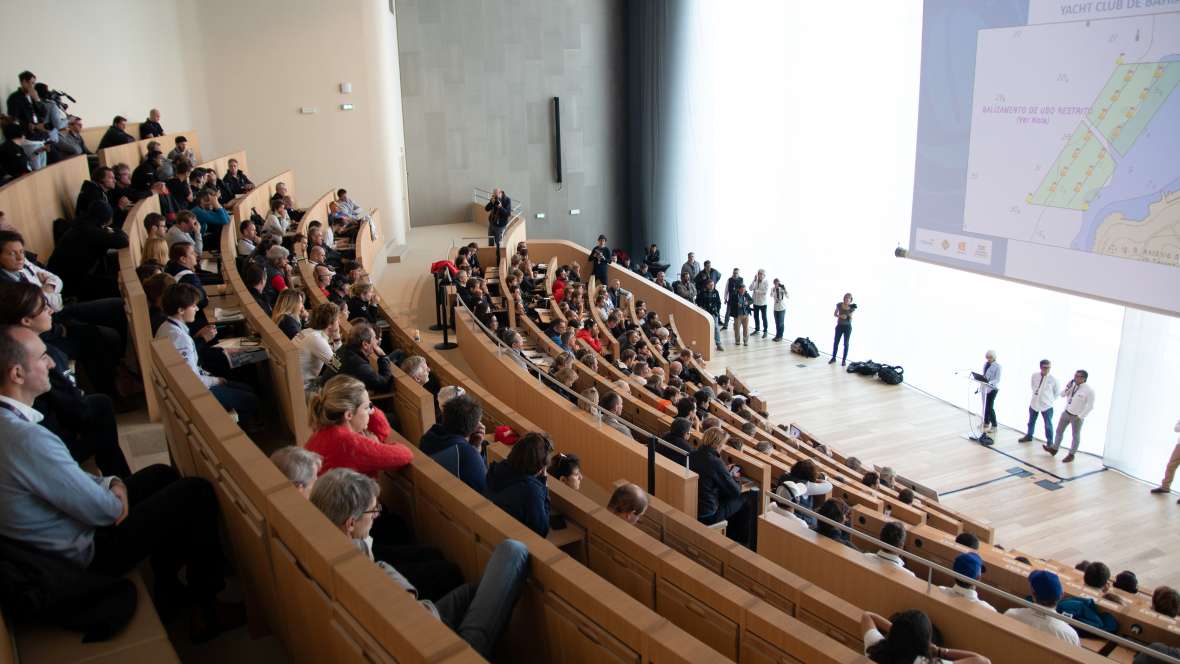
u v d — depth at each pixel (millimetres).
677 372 12352
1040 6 9430
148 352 5246
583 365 9930
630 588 4102
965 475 12023
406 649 2076
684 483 6137
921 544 7531
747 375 16672
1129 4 8523
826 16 17719
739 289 18469
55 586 2578
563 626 2988
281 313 5945
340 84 16609
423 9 21125
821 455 10727
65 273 6375
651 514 5305
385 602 2209
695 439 8227
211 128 15758
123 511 2803
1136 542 10031
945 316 15398
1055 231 9602
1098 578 6402
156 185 8859
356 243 12945
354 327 5844
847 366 16953
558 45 22703
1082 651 4211
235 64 15766
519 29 22156
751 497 7023
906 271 16250
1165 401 11469
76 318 5531
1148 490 11398
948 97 10773
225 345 5672
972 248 10695
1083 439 12953
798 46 18578
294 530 2559
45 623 2646
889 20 16078
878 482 9734
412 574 3424
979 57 10234
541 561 3057
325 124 16656
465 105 21984
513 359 8844
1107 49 8797
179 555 3182
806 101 18516
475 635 2875
